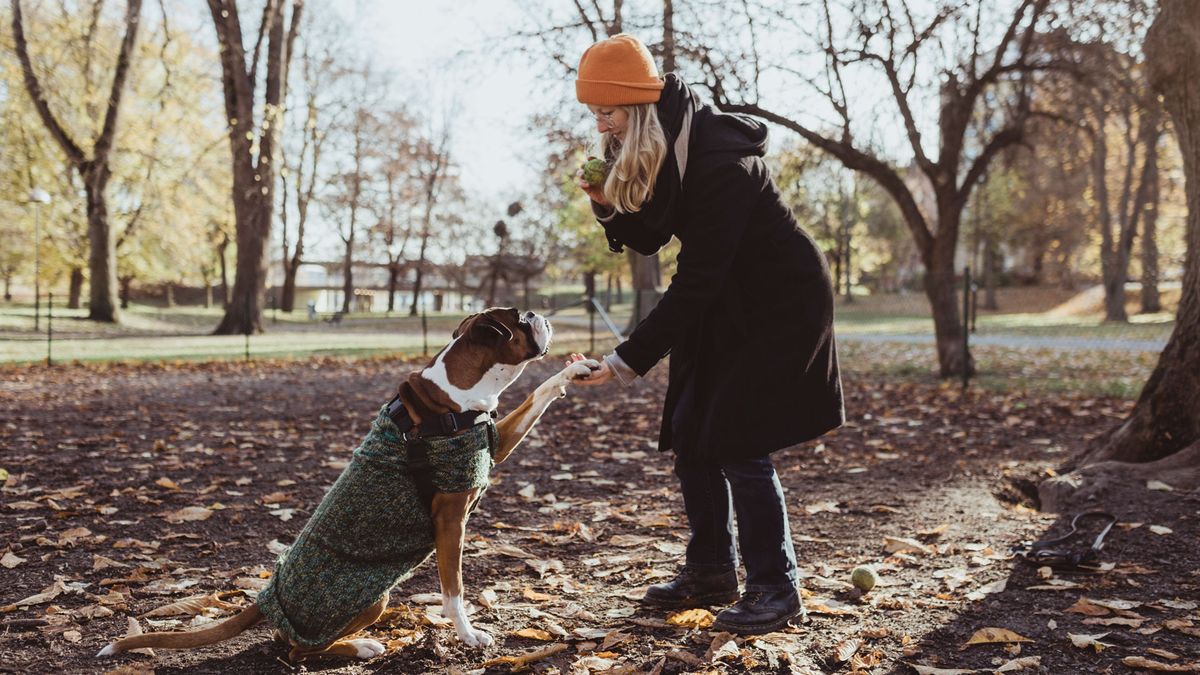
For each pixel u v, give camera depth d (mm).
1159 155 29031
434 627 3176
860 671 2730
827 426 3076
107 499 5301
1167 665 2670
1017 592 3512
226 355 16969
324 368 14844
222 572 3932
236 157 22625
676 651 2881
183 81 25156
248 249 23344
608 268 35875
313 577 2771
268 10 21969
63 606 3467
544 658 2904
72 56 21875
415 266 45844
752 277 2986
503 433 2994
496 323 2861
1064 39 10773
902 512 4934
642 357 2922
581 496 5555
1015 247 41406
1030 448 6973
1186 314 5449
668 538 4516
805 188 15039
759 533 3115
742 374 3004
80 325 24625
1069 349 17672
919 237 12289
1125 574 3672
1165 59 5547
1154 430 5441
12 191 25844
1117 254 30547
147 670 2764
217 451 6941
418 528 2873
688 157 2836
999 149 12016
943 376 12320
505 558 4129
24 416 8688
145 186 27250
